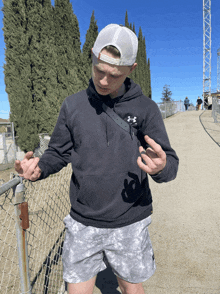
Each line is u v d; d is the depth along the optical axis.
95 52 0.88
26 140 9.81
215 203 3.73
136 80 26.14
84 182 1.08
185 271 2.22
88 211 1.11
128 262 1.12
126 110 1.03
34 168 0.98
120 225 1.10
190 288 2.00
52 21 11.30
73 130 1.08
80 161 1.08
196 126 10.98
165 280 2.12
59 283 2.07
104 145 1.05
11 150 9.85
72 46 12.95
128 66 0.90
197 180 4.78
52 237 2.82
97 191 1.07
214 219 3.23
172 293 1.96
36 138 10.05
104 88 0.94
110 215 1.09
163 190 4.44
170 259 2.42
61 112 1.12
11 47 9.96
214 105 12.56
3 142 9.52
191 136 8.99
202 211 3.49
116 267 1.14
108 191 1.07
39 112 10.51
